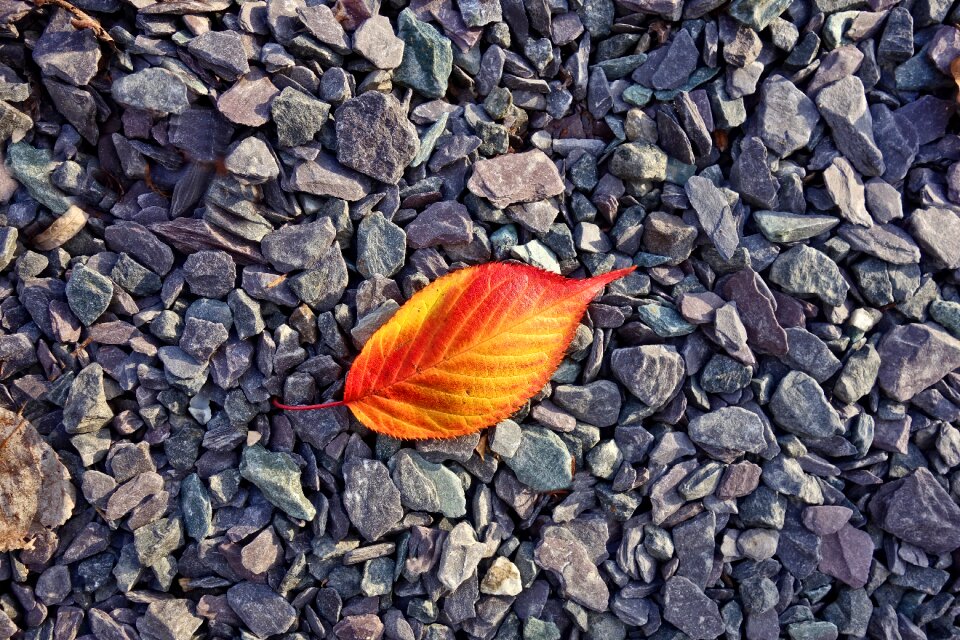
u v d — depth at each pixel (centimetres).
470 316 35
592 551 37
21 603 35
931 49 38
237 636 36
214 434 35
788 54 38
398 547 36
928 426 38
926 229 38
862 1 38
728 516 37
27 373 35
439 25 37
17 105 35
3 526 34
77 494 35
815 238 38
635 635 37
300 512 35
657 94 37
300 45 35
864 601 37
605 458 36
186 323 35
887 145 38
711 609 36
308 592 35
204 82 35
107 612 35
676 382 37
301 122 35
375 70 36
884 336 38
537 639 36
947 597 38
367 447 36
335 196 36
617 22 37
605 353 37
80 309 35
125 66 35
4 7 35
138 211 36
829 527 37
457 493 36
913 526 37
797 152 38
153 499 35
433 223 36
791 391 37
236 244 35
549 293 35
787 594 37
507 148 37
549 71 37
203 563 35
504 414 36
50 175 35
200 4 35
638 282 37
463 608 36
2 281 35
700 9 37
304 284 35
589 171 37
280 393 35
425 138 36
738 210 37
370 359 35
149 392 35
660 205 37
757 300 37
